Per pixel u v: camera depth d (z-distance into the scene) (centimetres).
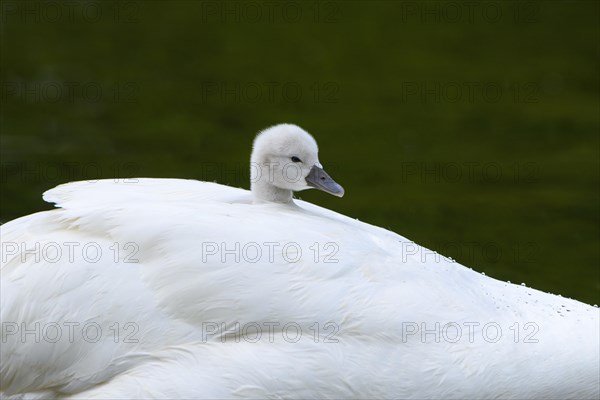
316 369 872
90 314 889
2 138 1811
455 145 1922
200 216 910
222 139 1875
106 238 906
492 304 948
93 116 1944
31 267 905
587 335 947
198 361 871
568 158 1884
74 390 908
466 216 1602
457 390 902
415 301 904
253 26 2436
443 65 2289
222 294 880
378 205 1628
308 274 891
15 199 1545
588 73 2295
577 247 1483
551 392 927
